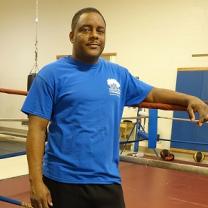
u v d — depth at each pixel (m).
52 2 8.74
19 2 9.36
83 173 1.37
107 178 1.40
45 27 8.89
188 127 6.65
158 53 7.20
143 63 7.39
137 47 7.46
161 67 7.17
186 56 6.88
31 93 1.38
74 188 1.37
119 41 7.68
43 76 1.38
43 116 1.36
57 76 1.38
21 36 9.36
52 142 1.42
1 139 6.43
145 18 7.34
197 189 4.40
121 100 1.53
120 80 1.52
